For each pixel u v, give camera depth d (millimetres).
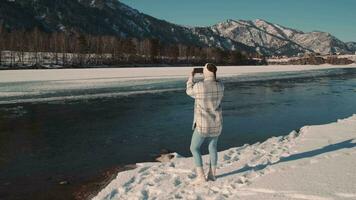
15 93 28922
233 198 5586
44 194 7645
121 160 10383
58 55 100062
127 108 21938
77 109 21438
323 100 26109
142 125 16234
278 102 25031
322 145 8609
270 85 40688
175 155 10352
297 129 15062
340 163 6930
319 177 6148
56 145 12461
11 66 77125
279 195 5520
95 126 16016
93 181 8430
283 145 9094
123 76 50969
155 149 11711
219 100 6168
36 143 12781
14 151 11680
